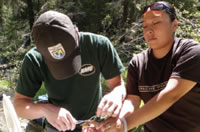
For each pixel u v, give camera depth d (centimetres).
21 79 149
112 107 131
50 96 162
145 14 134
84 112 162
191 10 700
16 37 1121
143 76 146
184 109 131
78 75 151
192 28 457
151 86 143
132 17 897
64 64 133
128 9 926
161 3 130
